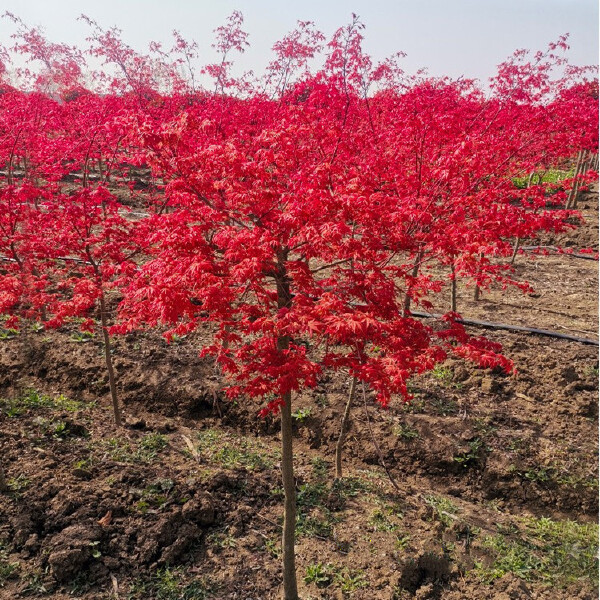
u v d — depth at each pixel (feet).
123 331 17.99
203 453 24.04
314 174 14.61
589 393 27.73
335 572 18.66
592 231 53.47
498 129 32.89
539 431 25.70
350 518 20.99
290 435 16.66
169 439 25.14
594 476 23.41
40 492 19.71
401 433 25.44
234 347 29.94
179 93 41.73
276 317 14.10
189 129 15.60
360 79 24.29
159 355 30.40
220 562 18.72
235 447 24.91
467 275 30.71
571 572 19.13
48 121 43.01
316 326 13.10
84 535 18.20
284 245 15.17
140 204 56.39
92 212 23.73
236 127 28.86
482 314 36.29
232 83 34.63
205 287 14.32
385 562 19.03
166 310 13.82
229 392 17.07
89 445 23.34
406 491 23.02
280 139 15.60
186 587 17.70
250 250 13.83
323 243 14.42
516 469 23.85
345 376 29.12
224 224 16.01
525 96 30.78
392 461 25.03
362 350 15.60
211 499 20.59
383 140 24.13
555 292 41.04
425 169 22.06
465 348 16.96
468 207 21.95
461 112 29.32
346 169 20.40
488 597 17.99
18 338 31.89
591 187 69.41
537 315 36.42
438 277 43.11
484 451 24.62
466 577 18.79
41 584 17.12
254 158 15.64
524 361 30.09
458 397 27.76
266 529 20.27
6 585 16.98
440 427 25.76
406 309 23.35
